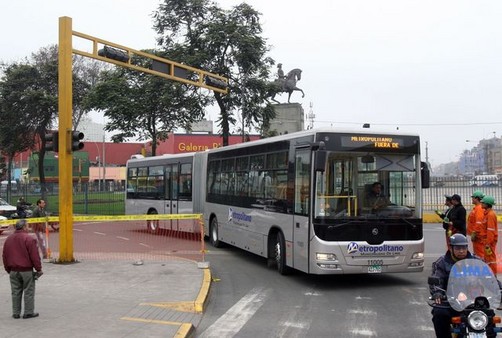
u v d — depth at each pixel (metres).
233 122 28.92
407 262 10.70
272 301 9.62
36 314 7.91
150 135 31.98
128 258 14.45
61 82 13.10
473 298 4.98
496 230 10.90
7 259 7.77
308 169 10.80
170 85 27.77
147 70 16.08
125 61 15.27
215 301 9.62
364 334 7.38
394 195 10.89
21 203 23.64
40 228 14.41
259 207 13.54
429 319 8.22
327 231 10.40
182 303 8.86
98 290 9.91
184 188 19.25
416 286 11.03
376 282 11.52
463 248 5.39
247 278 12.00
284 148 12.12
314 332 7.50
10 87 35.94
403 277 12.12
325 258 10.34
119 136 31.16
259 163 13.66
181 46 27.69
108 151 88.06
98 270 12.20
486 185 30.72
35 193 38.56
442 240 19.64
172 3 27.67
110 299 9.15
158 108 29.75
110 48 14.74
